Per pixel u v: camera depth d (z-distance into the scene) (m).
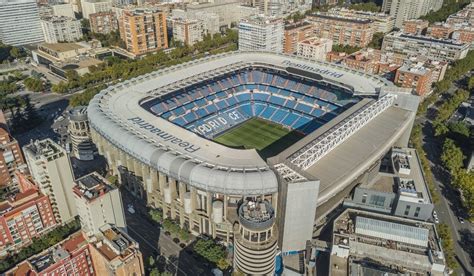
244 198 169.62
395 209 187.25
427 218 183.12
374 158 196.50
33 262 141.62
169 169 176.75
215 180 166.62
